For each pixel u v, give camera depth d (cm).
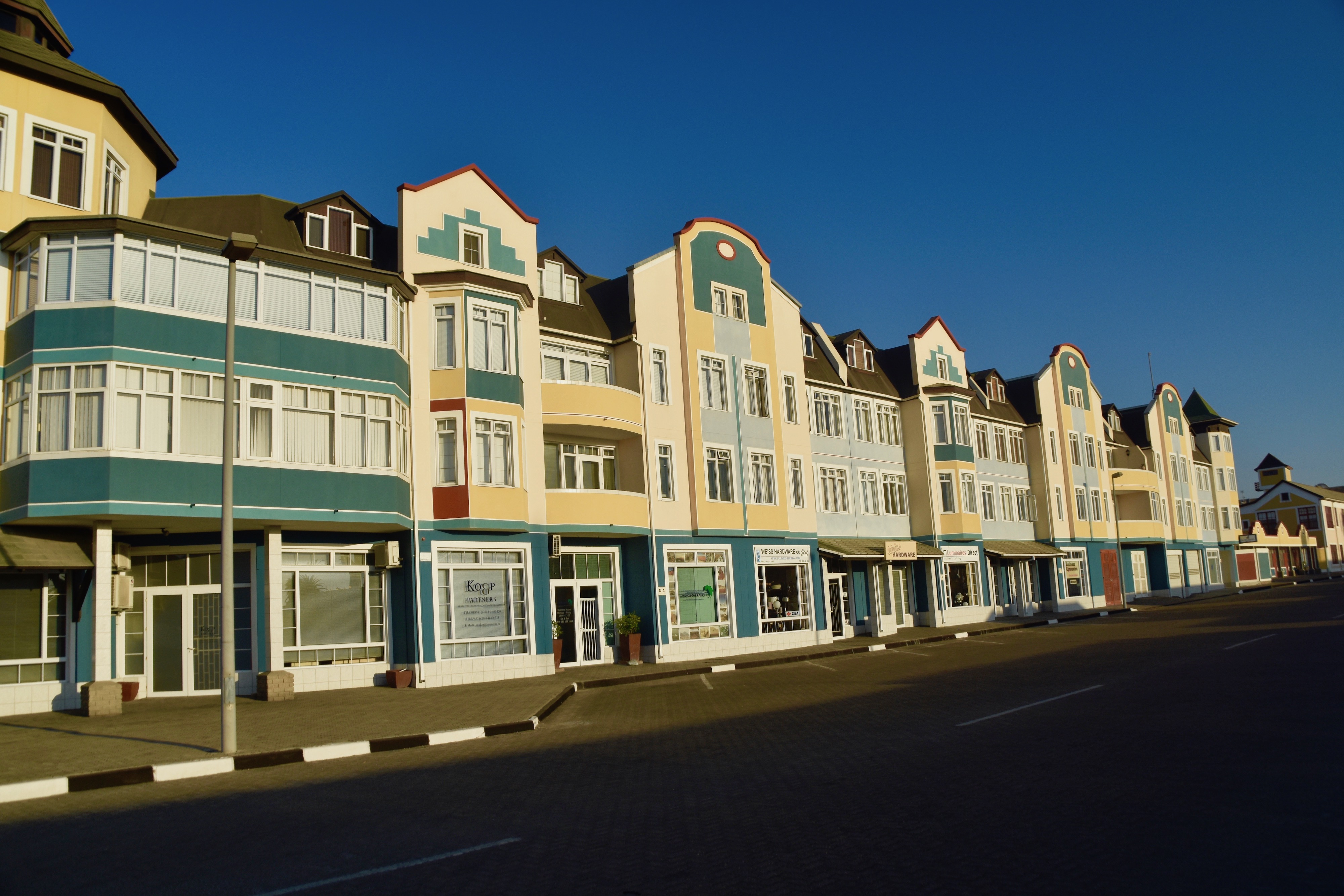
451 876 667
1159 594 5706
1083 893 576
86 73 1889
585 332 2739
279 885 658
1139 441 5938
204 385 1812
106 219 1727
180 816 911
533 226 2538
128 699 1895
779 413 3184
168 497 1720
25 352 1716
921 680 1958
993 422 4466
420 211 2289
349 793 1009
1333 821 711
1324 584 6606
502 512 2233
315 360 1961
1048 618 4125
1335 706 1250
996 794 850
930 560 3812
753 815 823
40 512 1633
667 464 2798
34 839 829
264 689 1867
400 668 2112
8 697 1720
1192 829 705
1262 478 10062
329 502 1922
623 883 635
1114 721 1233
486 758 1230
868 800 854
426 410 2208
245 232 2095
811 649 2978
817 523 3394
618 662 2662
